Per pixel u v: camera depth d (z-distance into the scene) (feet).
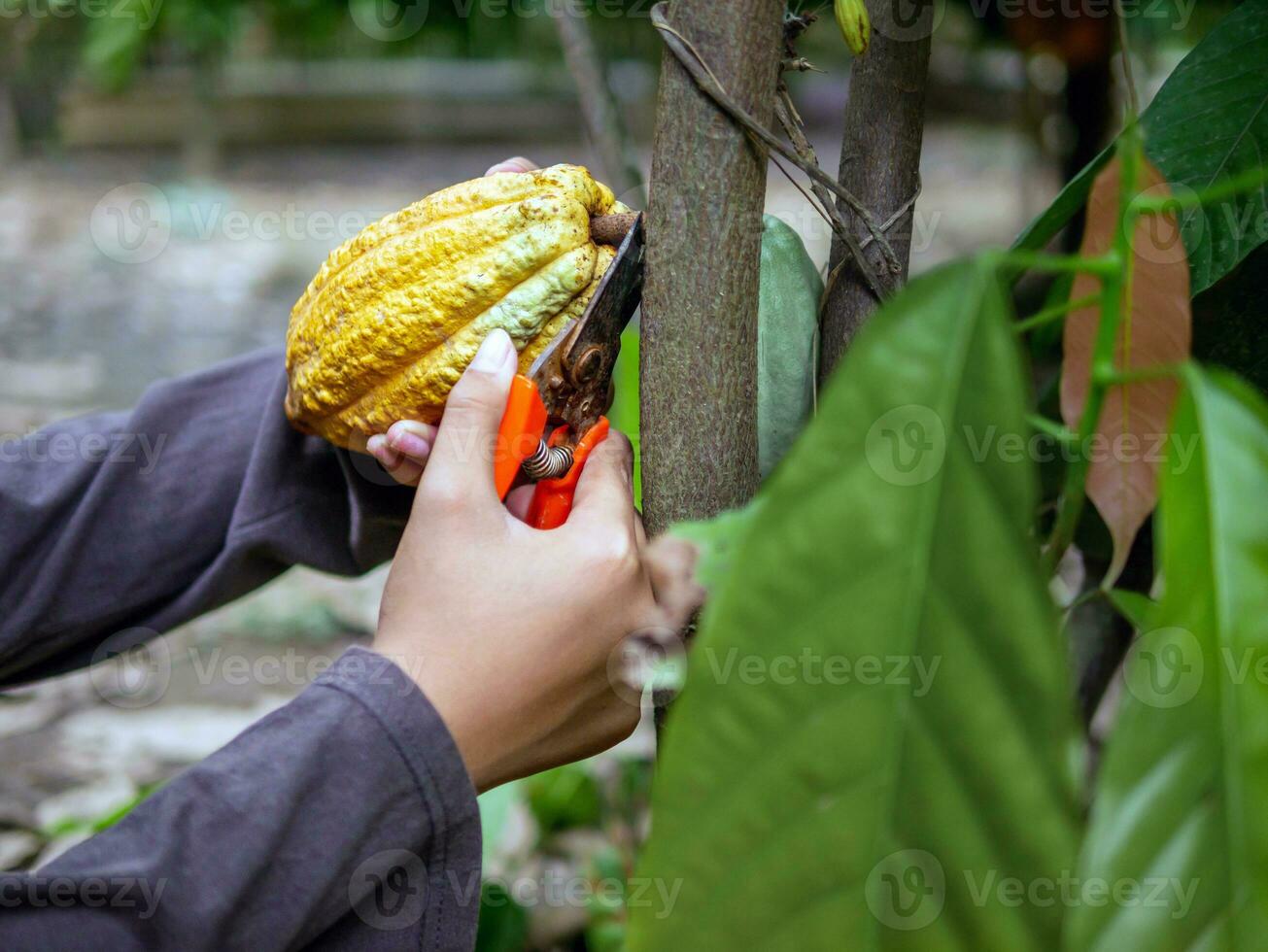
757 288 2.16
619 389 3.24
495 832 3.68
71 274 15.38
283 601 7.59
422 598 2.05
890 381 1.26
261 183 20.90
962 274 1.30
